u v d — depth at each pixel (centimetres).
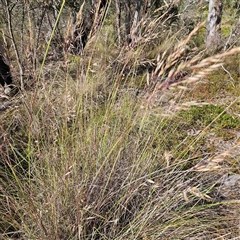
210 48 543
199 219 174
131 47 158
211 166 118
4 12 327
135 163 182
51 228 155
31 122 152
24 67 297
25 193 165
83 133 178
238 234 177
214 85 426
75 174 160
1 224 178
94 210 162
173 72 95
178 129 304
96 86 205
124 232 166
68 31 158
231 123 328
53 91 206
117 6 434
